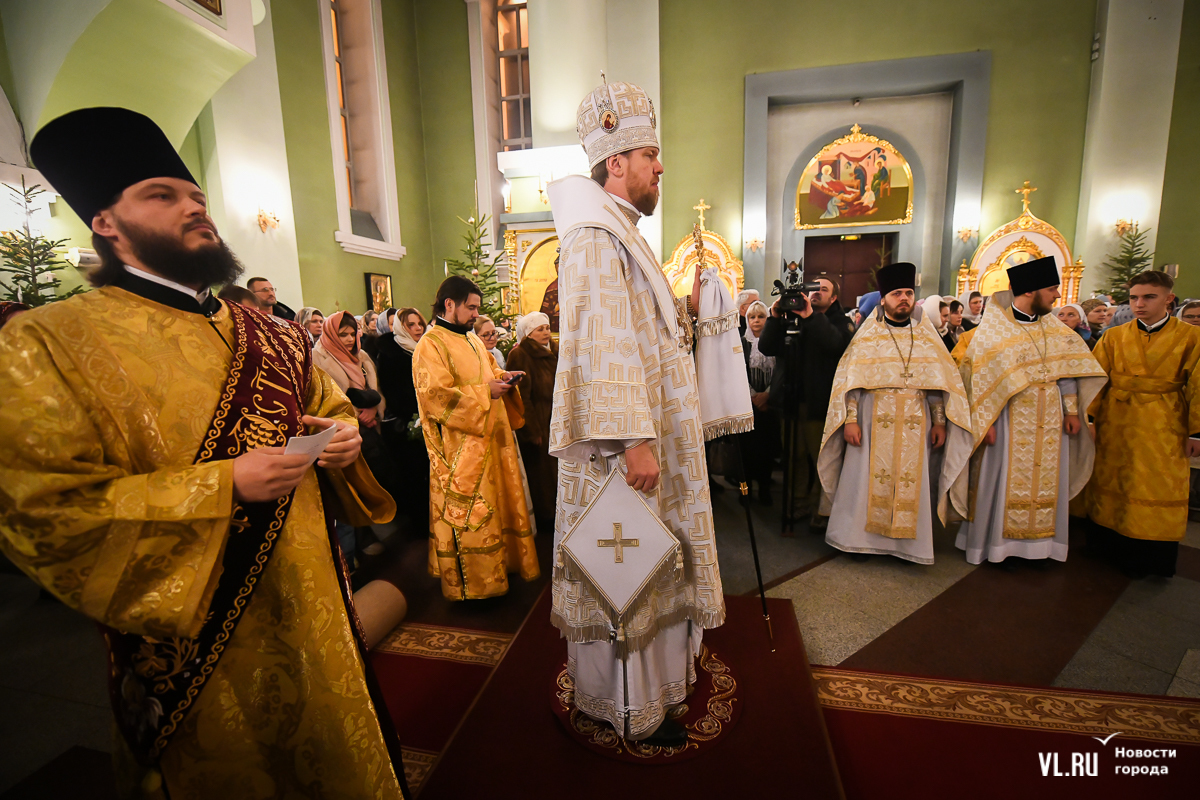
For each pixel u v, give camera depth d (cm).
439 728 183
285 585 106
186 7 394
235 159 587
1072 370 274
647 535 137
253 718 104
